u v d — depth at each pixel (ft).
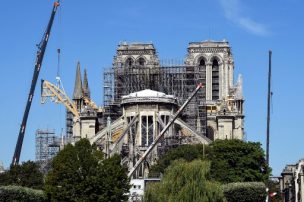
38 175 591.78
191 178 389.39
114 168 464.24
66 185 453.99
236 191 487.20
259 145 613.93
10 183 577.84
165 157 652.07
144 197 391.04
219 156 604.90
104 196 451.94
